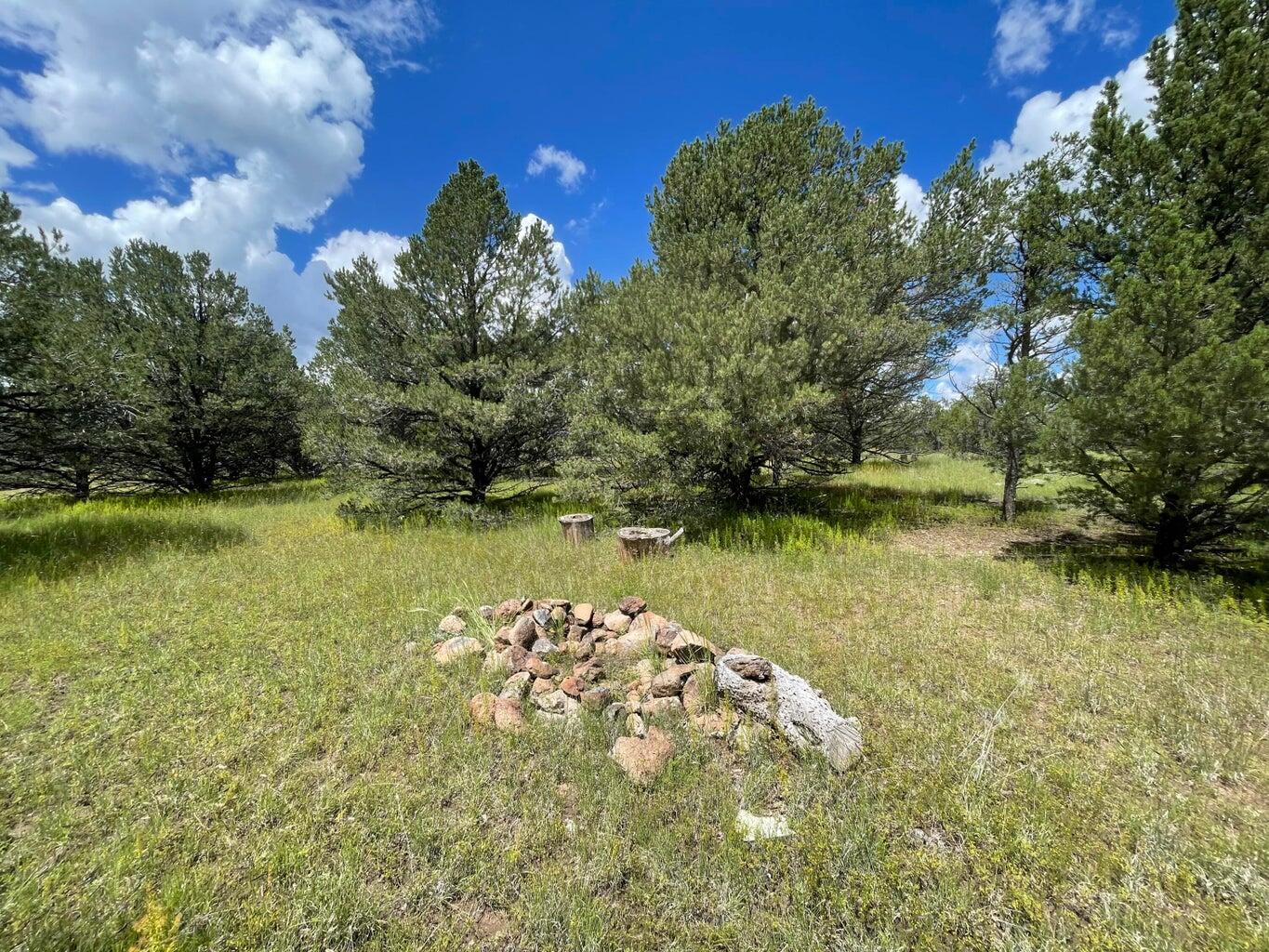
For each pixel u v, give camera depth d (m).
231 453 18.19
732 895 2.06
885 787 2.63
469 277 10.20
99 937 1.84
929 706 3.40
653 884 2.12
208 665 3.99
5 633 4.53
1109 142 7.58
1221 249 6.26
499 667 3.85
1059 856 2.19
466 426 9.46
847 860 2.19
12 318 7.83
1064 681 3.75
